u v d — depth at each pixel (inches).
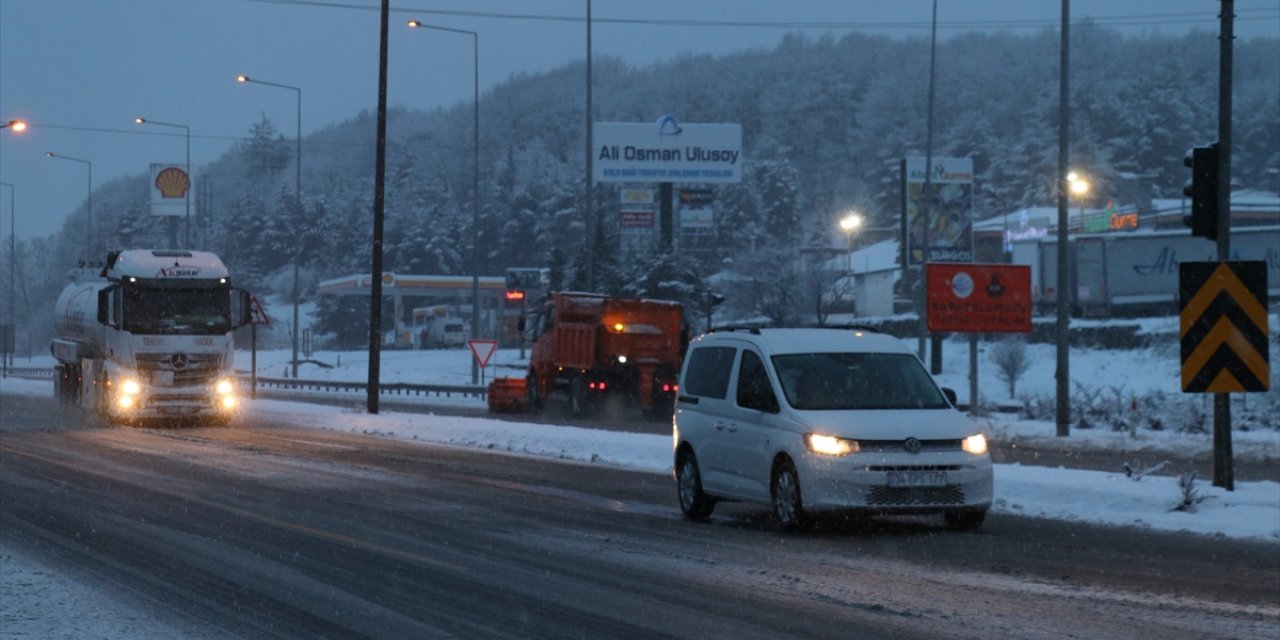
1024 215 3804.1
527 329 2025.1
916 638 365.4
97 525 608.7
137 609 412.2
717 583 456.1
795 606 413.1
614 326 1651.1
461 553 526.0
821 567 490.6
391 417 1396.4
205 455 1018.7
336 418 1432.1
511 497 735.1
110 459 978.1
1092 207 5172.2
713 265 4576.8
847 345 631.2
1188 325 675.4
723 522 639.8
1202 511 634.8
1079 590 440.5
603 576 471.5
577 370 1691.7
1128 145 5920.3
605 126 3270.2
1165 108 6082.7
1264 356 670.5
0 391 2337.6
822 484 565.0
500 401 1824.6
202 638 370.6
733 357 649.0
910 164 2682.1
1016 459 1029.8
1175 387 2155.5
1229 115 690.8
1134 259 2773.1
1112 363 2407.7
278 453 1044.5
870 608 409.1
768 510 695.7
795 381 606.9
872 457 565.0
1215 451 698.8
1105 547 543.5
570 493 761.0
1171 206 4001.0
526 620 394.3
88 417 1535.4
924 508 567.2
